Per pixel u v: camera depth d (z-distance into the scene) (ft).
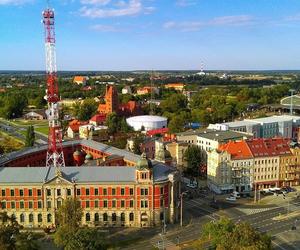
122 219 545.03
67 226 424.46
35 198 536.83
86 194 539.70
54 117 625.41
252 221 554.46
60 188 536.01
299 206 616.39
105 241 460.96
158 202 542.16
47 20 594.24
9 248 364.17
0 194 536.01
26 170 561.43
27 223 540.93
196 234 510.99
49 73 608.60
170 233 516.73
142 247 475.72
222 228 422.82
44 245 481.87
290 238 499.10
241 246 358.43
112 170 562.25
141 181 536.83
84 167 568.82
